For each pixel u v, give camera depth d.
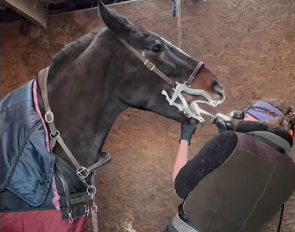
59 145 1.66
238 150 1.40
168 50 1.75
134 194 2.89
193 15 2.95
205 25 2.92
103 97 1.72
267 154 1.43
